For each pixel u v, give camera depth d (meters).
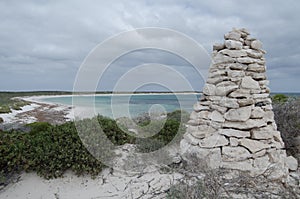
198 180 3.36
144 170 4.44
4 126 7.71
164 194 3.50
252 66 4.16
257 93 4.12
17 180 4.18
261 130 4.01
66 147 4.45
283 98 9.43
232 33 4.24
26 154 4.34
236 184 3.42
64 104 28.11
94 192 3.87
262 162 3.88
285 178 3.92
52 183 4.13
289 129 5.62
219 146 4.03
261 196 3.21
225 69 4.18
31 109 21.28
